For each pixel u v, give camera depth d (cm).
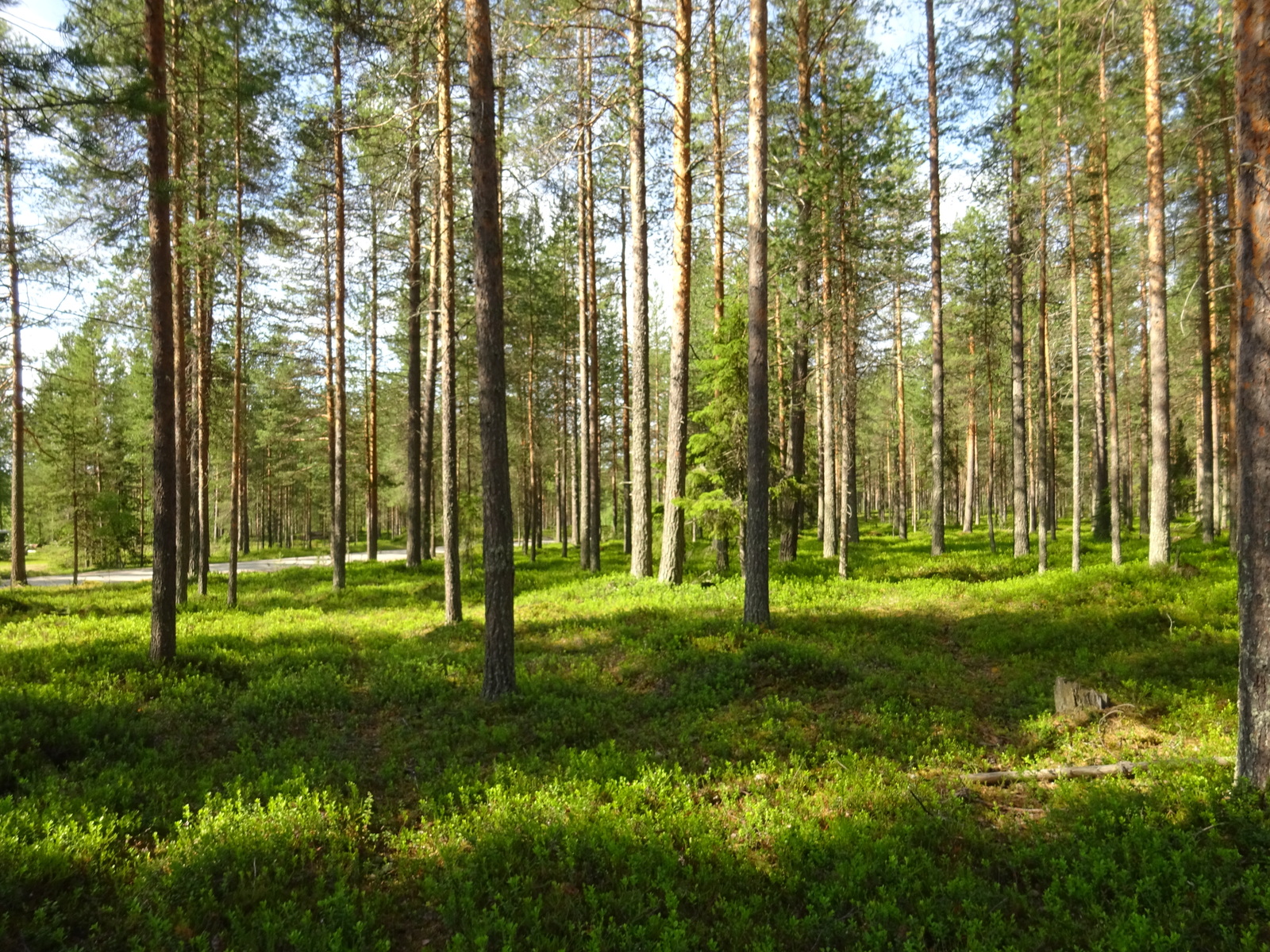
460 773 682
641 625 1303
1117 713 786
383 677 1031
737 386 1731
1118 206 1661
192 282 1853
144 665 1035
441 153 1349
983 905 445
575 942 429
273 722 838
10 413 2653
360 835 568
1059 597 1415
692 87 1677
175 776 673
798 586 1694
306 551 4925
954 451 4466
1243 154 540
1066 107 1437
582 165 2330
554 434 3972
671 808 590
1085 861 483
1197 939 402
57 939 414
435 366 2247
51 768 662
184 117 1461
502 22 1298
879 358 2581
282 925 437
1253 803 509
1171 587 1359
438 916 468
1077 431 1672
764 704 848
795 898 481
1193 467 3612
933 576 1892
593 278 2478
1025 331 2845
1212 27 1354
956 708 840
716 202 1836
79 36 961
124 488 3903
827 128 1858
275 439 4112
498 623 920
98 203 1333
